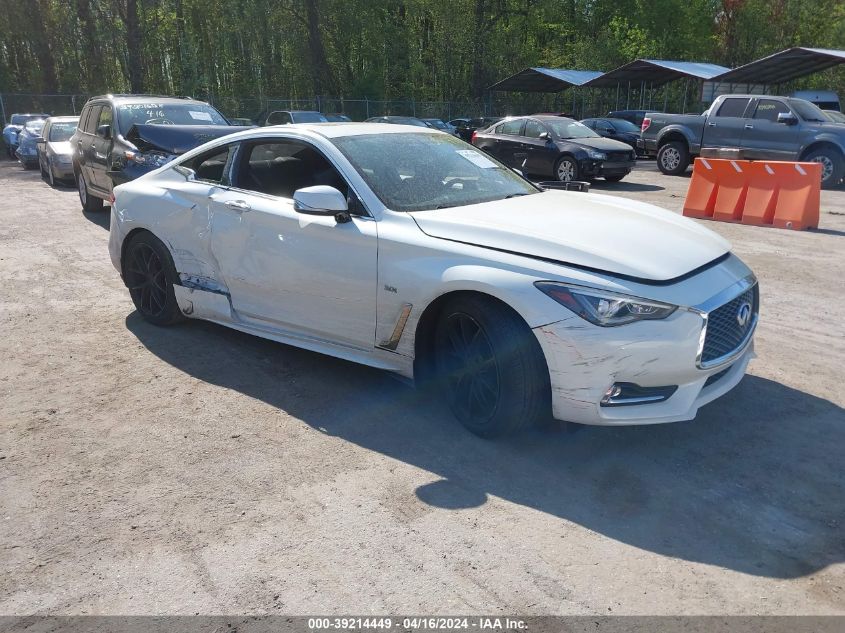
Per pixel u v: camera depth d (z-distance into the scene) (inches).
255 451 131.6
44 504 114.5
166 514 111.4
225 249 172.6
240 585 94.7
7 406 151.7
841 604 90.4
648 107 1429.6
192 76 1392.7
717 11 1811.0
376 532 106.3
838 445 133.9
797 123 577.0
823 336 199.0
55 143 586.6
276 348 186.5
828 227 378.0
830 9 1745.8
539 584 94.4
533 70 1323.8
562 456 129.3
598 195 175.5
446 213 141.6
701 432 138.9
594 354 115.5
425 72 1619.1
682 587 93.7
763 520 109.3
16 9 1226.0
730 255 139.4
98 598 92.5
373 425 141.9
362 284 143.9
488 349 128.2
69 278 265.3
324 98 1385.3
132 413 148.0
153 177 199.9
